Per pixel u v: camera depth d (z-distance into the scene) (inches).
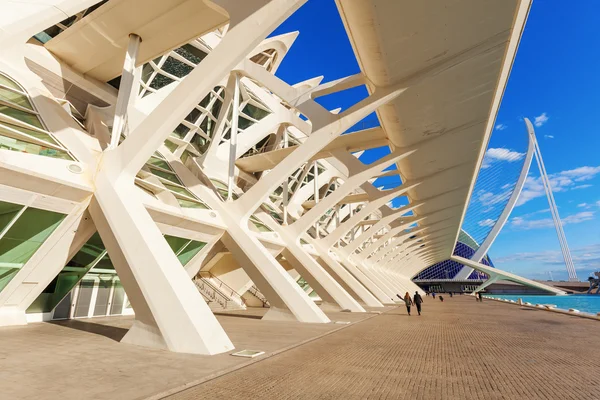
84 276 412.2
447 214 1253.7
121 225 282.2
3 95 327.9
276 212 826.2
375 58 384.8
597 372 203.0
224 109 663.1
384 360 230.4
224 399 145.5
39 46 423.5
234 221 483.2
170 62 629.9
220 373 185.6
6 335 273.1
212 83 275.6
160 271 257.3
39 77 398.3
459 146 647.8
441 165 738.2
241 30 262.1
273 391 157.6
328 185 1160.2
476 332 392.8
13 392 141.6
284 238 637.3
